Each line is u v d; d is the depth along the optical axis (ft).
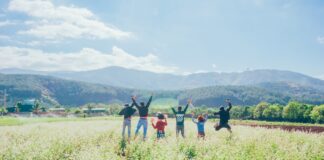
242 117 382.42
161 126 74.59
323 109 310.24
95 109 505.66
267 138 68.59
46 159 50.42
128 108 74.74
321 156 54.49
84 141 69.62
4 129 86.84
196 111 318.86
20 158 49.08
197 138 68.64
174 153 49.14
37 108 560.20
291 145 61.46
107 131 85.05
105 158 46.57
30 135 75.82
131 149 56.90
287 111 338.75
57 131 79.51
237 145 59.88
